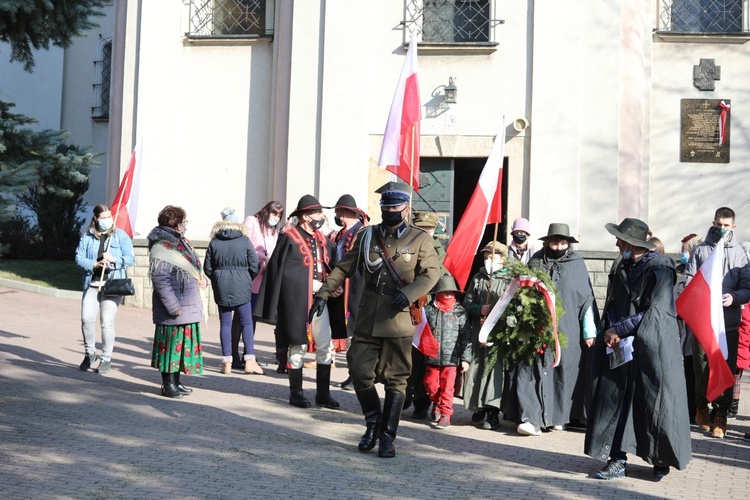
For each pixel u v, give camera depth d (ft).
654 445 20.67
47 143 44.37
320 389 28.76
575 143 49.52
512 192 50.21
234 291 34.06
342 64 51.13
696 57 51.31
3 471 19.34
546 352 26.55
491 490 19.63
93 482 18.83
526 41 50.37
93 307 32.65
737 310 27.53
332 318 28.55
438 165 51.29
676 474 22.24
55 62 81.61
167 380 28.94
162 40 53.62
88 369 32.91
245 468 20.48
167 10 53.78
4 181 39.58
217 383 32.07
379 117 51.29
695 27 51.49
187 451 21.86
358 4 51.11
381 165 28.50
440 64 50.98
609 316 21.66
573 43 49.70
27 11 40.75
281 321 28.43
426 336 26.32
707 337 23.12
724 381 23.03
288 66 51.96
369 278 22.57
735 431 28.17
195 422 25.35
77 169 45.73
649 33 51.13
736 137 51.13
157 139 53.36
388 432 22.47
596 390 21.58
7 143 43.32
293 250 28.60
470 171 58.29
